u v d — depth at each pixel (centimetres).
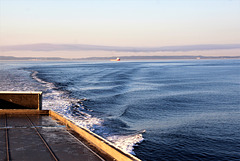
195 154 1016
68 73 7025
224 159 977
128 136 1183
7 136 641
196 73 7612
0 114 966
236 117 1733
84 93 2766
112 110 1841
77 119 1482
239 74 7188
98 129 1275
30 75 5734
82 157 492
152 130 1336
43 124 798
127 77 5619
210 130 1378
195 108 2072
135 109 1941
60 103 2020
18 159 474
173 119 1642
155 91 3170
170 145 1098
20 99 1003
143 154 974
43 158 482
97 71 8269
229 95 2914
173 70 9419
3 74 5978
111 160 477
